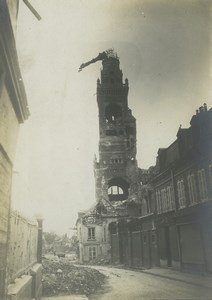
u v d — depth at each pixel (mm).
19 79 7562
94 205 49219
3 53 5996
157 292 13953
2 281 6641
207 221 17578
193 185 19578
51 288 14047
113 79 58438
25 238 9914
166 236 24531
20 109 8531
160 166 26281
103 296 13797
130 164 54375
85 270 21984
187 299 12266
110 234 42938
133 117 57625
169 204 23844
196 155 18781
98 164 54875
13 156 8734
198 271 18750
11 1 8055
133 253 32844
